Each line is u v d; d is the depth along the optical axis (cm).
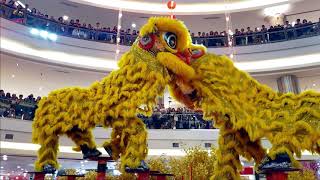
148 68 301
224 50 1254
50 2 1386
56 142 321
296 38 1189
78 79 1366
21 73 1291
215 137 1034
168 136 1048
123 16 1512
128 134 297
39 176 312
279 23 1455
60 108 318
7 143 971
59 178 448
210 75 306
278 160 263
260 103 295
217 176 302
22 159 1077
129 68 308
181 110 1093
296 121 272
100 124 308
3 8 1062
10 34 1063
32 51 1156
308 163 962
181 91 330
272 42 1222
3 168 1302
